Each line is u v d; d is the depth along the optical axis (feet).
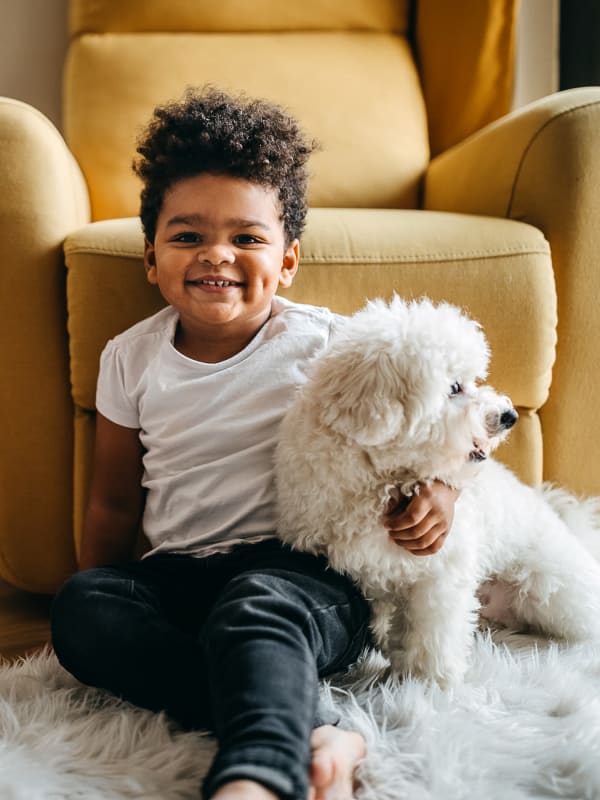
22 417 4.07
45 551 4.23
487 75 6.02
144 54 5.56
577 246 4.27
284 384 3.56
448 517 3.08
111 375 3.79
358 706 2.97
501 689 3.16
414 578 3.13
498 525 3.52
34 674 3.30
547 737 2.82
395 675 3.20
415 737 2.80
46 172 3.98
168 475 3.65
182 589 3.37
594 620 3.59
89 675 3.03
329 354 3.06
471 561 3.20
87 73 5.51
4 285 3.93
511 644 3.67
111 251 3.90
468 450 3.04
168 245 3.56
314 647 2.82
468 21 5.94
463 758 2.69
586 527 4.13
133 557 4.09
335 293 3.98
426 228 4.16
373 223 4.17
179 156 3.57
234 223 3.51
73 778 2.57
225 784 2.17
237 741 2.29
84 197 4.84
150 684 2.91
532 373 4.16
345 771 2.54
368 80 5.77
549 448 4.46
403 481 3.05
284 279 3.85
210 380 3.59
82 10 5.74
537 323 4.11
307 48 5.80
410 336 2.88
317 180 5.41
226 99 3.96
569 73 6.79
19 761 2.62
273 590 2.87
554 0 6.50
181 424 3.61
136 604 3.07
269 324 3.70
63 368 4.05
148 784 2.57
